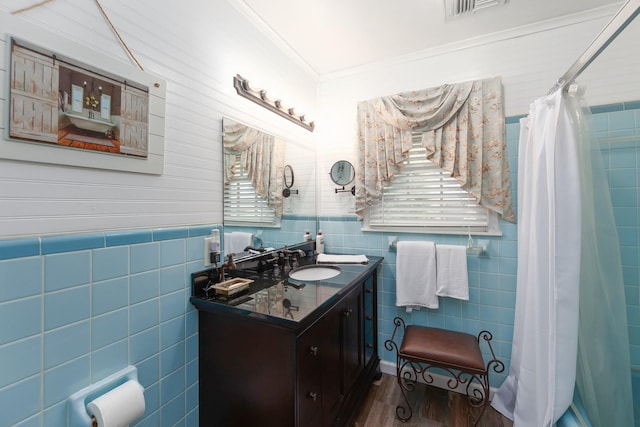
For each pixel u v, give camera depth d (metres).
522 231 1.63
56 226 0.83
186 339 1.23
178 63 1.21
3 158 0.73
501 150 1.81
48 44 0.81
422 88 2.08
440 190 2.03
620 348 1.23
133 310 1.03
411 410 1.73
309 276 1.83
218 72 1.43
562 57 1.72
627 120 1.58
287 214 2.04
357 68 2.29
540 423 1.28
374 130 2.16
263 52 1.76
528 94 1.80
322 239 2.33
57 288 0.83
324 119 2.42
